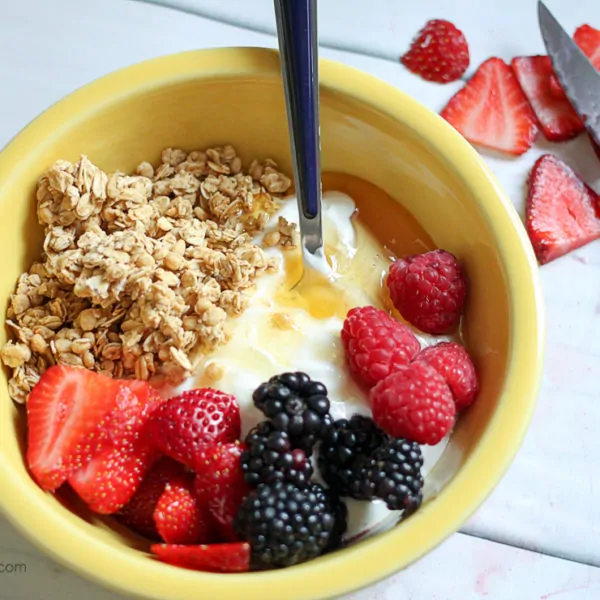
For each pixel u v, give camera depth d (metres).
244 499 0.28
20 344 0.31
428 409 0.28
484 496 0.27
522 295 0.30
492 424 0.28
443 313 0.32
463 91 0.39
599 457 0.34
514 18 0.41
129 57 0.39
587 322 0.36
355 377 0.31
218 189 0.34
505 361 0.29
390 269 0.32
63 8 0.39
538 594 0.32
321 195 0.33
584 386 0.35
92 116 0.32
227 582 0.26
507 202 0.31
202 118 0.33
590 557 0.33
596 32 0.40
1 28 0.39
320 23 0.40
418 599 0.32
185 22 0.40
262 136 0.34
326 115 0.33
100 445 0.29
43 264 0.32
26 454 0.29
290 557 0.27
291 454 0.28
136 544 0.29
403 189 0.34
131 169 0.34
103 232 0.32
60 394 0.29
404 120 0.32
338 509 0.28
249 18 0.40
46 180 0.31
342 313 0.32
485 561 0.33
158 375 0.31
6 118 0.38
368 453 0.28
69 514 0.28
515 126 0.39
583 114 0.38
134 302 0.31
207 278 0.32
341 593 0.26
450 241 0.33
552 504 0.33
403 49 0.40
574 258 0.37
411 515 0.27
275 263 0.33
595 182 0.38
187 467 0.30
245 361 0.31
